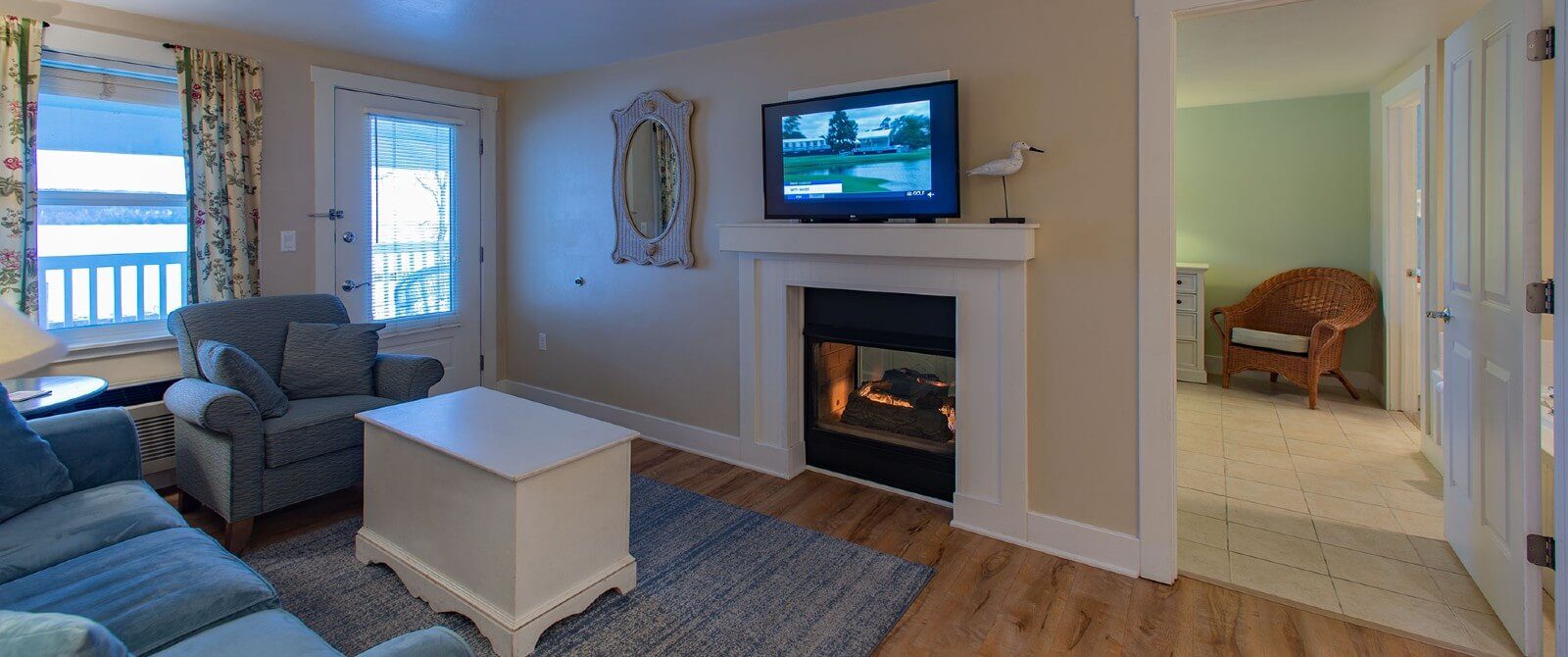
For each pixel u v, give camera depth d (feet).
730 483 10.89
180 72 10.36
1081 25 8.14
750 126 11.13
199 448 8.78
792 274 10.68
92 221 10.07
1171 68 7.60
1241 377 18.25
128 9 9.84
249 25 10.67
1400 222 14.46
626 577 7.58
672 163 12.10
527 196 14.66
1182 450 12.59
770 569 8.21
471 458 6.67
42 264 9.71
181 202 10.84
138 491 6.83
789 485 10.82
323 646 4.48
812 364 11.30
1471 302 7.58
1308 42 11.28
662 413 12.84
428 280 13.93
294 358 10.05
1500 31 6.63
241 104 11.01
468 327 14.73
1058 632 7.05
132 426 7.41
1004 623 7.20
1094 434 8.38
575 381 14.24
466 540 6.88
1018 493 8.91
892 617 7.27
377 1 9.52
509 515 6.41
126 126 10.27
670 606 7.39
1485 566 7.39
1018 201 8.70
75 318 10.04
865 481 10.92
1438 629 6.98
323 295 11.25
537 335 14.84
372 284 13.03
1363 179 16.11
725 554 8.57
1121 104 7.94
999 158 8.83
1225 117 17.52
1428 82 10.80
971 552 8.69
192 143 10.53
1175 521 7.96
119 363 10.34
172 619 4.60
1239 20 10.04
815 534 9.13
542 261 14.55
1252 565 8.38
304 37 11.30
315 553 8.41
